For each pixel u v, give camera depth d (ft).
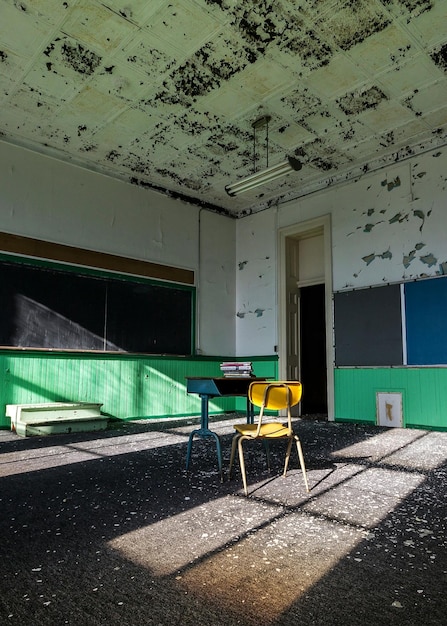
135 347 23.02
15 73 15.80
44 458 13.15
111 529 7.38
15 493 9.48
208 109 18.13
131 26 13.75
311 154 21.68
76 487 9.94
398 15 13.30
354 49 14.73
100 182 22.56
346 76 16.11
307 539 6.93
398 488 9.73
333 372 22.62
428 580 5.63
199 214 26.86
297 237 26.25
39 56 14.97
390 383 20.38
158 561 6.17
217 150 21.39
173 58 15.19
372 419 20.85
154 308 24.08
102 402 21.30
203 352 26.11
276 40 14.35
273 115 18.57
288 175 23.84
